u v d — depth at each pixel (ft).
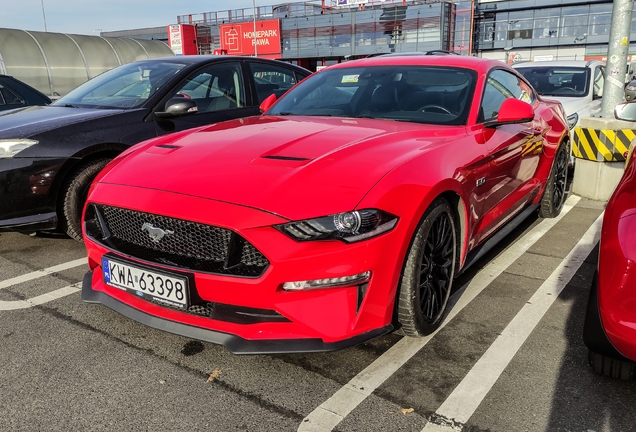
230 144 8.64
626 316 6.06
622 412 6.66
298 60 161.17
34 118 13.02
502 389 7.14
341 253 6.73
